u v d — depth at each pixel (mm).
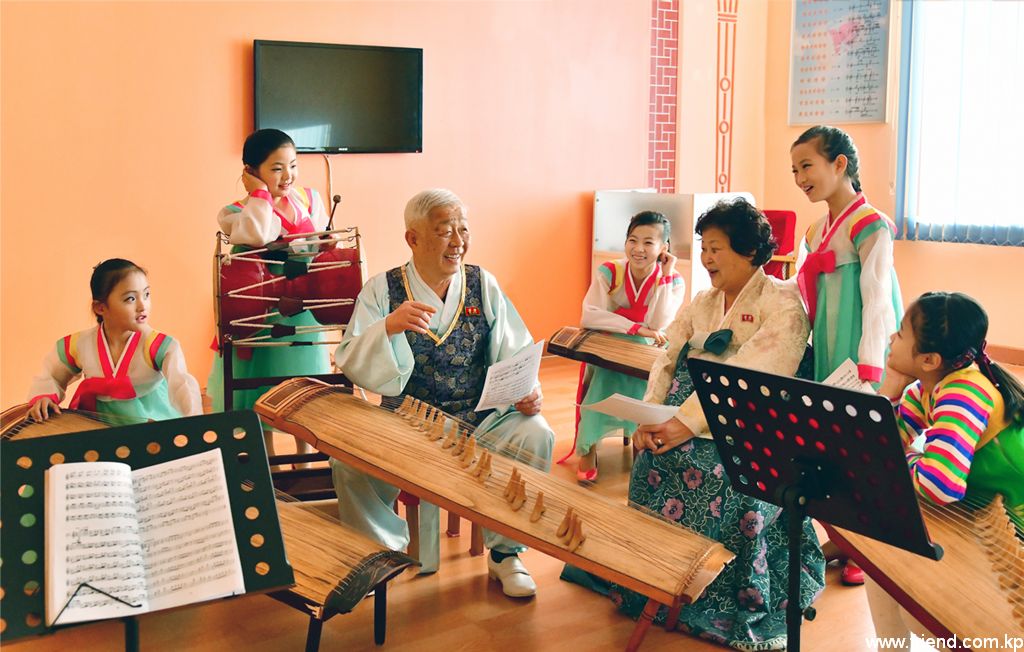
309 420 2684
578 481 3793
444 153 5535
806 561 2678
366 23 5184
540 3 5754
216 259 3262
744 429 1881
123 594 1491
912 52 5969
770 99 6832
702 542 2223
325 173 5172
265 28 4902
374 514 2908
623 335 3789
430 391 2945
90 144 4535
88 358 2955
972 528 2033
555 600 2795
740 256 2668
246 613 2701
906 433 2324
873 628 2619
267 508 1663
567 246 6074
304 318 3562
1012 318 5797
